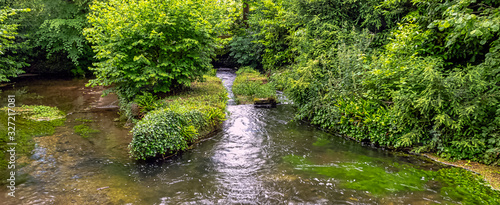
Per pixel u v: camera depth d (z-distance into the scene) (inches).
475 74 188.4
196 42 323.9
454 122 189.0
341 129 267.1
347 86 275.3
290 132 277.3
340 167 193.3
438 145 205.5
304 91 317.1
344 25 379.6
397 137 222.7
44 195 150.9
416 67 212.4
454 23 187.0
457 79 190.1
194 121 254.1
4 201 143.0
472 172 178.7
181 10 330.0
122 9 312.0
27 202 142.9
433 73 189.3
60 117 324.5
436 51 246.7
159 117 220.8
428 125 214.5
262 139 257.0
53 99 424.2
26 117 317.7
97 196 151.6
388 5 318.3
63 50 685.3
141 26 309.6
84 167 190.2
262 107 386.3
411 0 279.6
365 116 243.6
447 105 197.8
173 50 324.5
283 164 199.8
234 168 193.8
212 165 199.3
